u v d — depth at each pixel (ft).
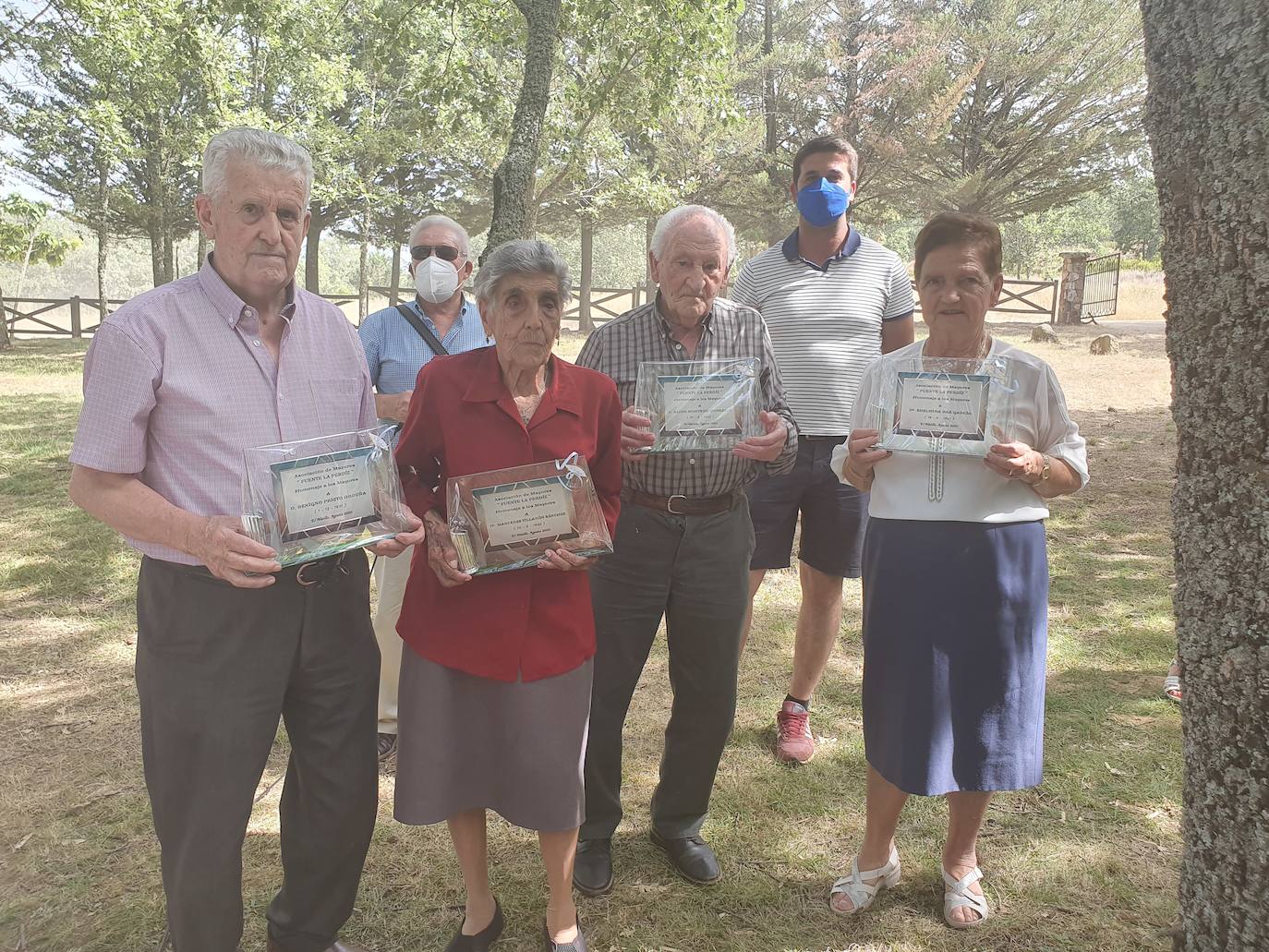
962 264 6.57
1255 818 4.57
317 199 56.75
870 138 63.26
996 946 7.17
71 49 47.47
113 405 5.24
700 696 7.96
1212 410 4.55
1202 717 4.86
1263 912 4.56
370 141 56.03
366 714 6.41
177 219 68.13
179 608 5.51
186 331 5.46
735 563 7.82
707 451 7.48
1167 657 12.67
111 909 7.64
